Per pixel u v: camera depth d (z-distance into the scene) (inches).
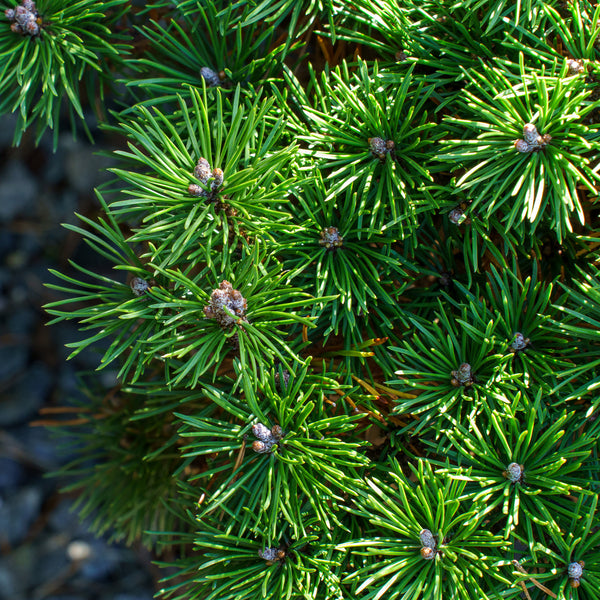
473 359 18.7
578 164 17.9
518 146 17.8
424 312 19.7
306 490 17.8
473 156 18.0
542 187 17.7
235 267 18.4
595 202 19.2
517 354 18.8
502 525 18.6
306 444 18.3
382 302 19.5
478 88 18.2
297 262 19.0
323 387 18.6
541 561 18.3
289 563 18.2
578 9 18.3
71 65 19.9
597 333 17.9
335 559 18.5
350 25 20.0
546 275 19.8
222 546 18.2
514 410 17.9
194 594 18.4
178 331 19.0
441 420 18.4
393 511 18.3
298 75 21.1
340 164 19.0
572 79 17.8
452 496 17.8
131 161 21.1
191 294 18.3
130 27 21.7
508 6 18.7
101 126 19.4
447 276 19.8
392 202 18.3
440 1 18.8
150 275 18.4
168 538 22.5
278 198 18.3
